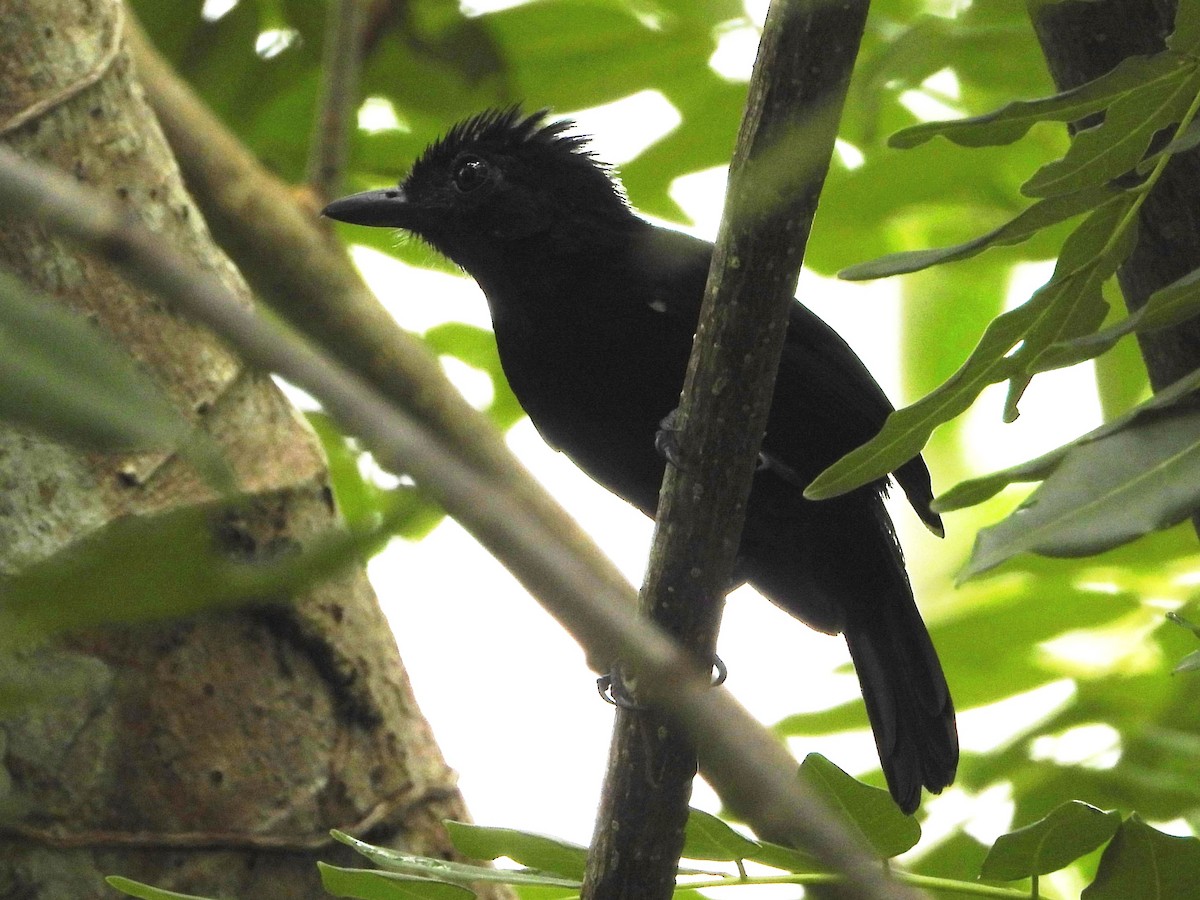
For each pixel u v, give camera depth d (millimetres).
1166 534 7324
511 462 7879
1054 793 6957
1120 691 7344
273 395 6086
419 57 9086
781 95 4262
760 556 8312
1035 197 3701
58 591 1451
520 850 4910
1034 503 3266
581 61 8789
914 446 3887
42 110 6215
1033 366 3879
